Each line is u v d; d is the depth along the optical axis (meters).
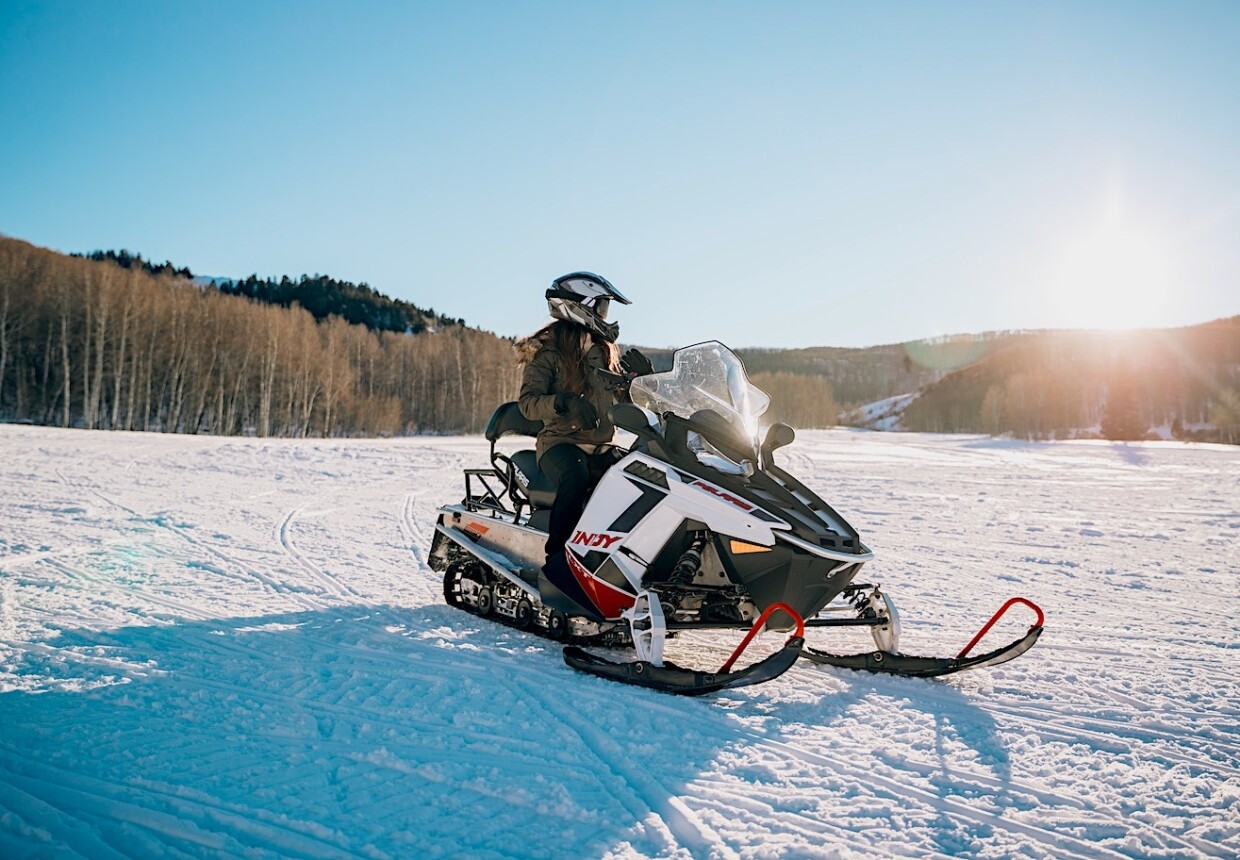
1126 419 81.62
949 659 4.08
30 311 46.56
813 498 4.07
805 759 3.06
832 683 4.03
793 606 3.78
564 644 4.62
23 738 2.98
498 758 2.98
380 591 5.98
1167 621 5.62
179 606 5.18
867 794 2.77
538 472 5.02
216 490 11.74
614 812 2.58
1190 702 3.84
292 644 4.44
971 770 2.99
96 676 3.71
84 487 11.10
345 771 2.83
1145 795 2.81
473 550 5.24
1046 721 3.54
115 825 2.39
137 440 19.62
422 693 3.68
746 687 3.91
